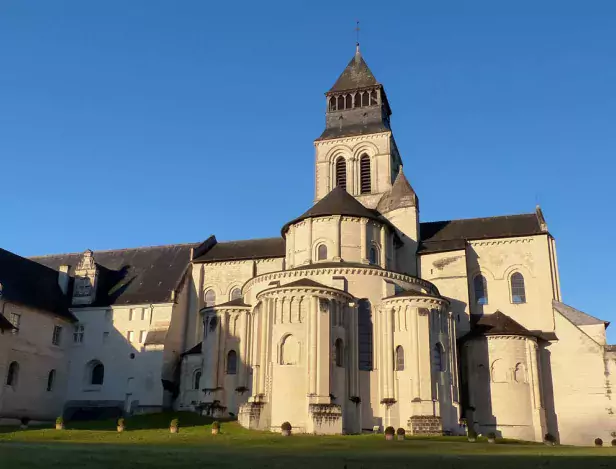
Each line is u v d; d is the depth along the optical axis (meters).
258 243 83.06
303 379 50.97
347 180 84.31
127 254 87.44
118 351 73.44
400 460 29.03
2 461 26.11
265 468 24.80
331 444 40.34
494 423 60.28
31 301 70.75
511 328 64.19
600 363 64.50
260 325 55.22
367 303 56.97
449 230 77.62
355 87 89.75
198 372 68.31
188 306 77.69
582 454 35.00
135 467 24.58
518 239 72.56
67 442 40.62
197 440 42.62
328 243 62.16
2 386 60.03
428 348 53.84
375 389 54.47
